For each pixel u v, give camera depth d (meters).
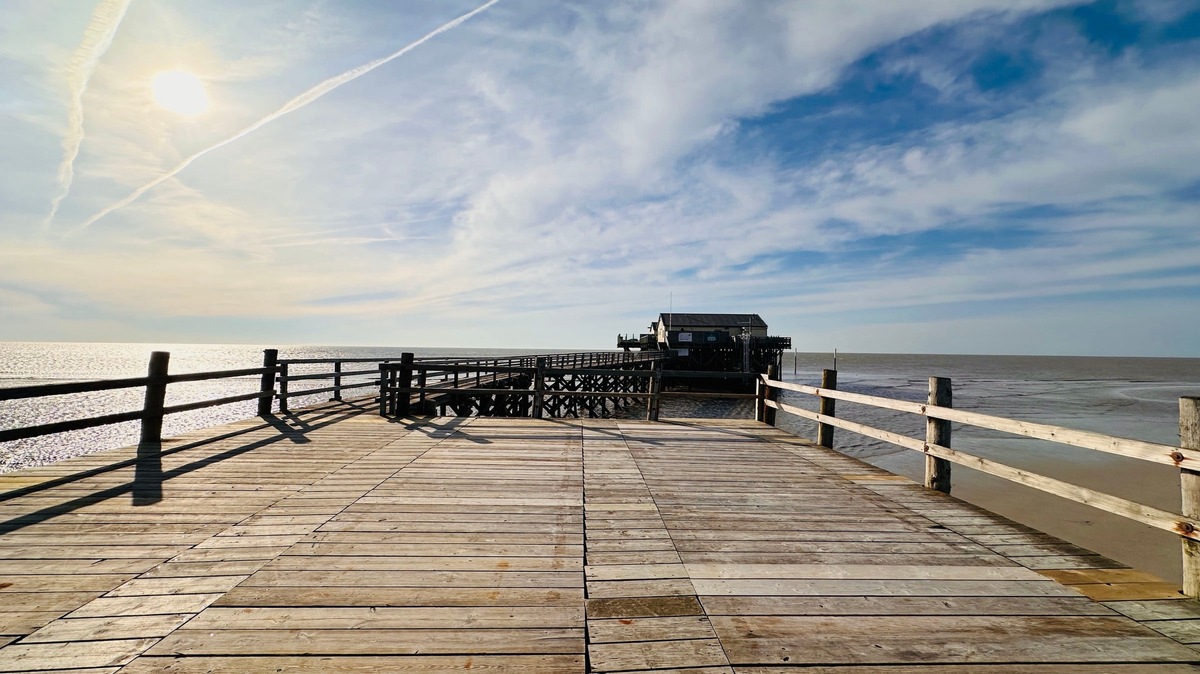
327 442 6.39
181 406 6.53
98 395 36.50
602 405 26.88
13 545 3.19
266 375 8.33
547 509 4.02
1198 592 2.74
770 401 8.21
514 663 2.13
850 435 21.48
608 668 2.11
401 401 8.73
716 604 2.63
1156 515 2.92
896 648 2.29
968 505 4.32
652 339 57.75
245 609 2.49
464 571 2.93
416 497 4.23
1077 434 3.36
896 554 3.30
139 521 3.62
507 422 8.11
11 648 2.17
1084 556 3.30
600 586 2.79
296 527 3.54
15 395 4.25
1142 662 2.24
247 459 5.46
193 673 2.03
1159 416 26.88
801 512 4.09
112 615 2.42
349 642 2.24
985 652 2.28
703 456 5.96
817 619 2.52
